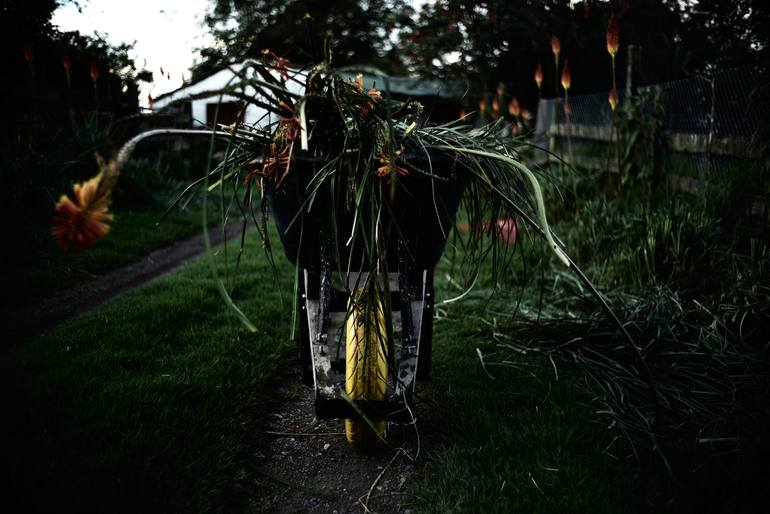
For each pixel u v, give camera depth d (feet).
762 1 16.55
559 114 24.08
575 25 27.58
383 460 7.15
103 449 6.41
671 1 24.35
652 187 15.29
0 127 19.75
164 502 5.65
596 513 5.70
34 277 13.60
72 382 7.88
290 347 10.05
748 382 7.97
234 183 7.66
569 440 7.06
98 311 11.08
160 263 16.60
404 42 35.04
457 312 12.40
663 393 8.03
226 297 4.54
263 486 6.57
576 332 10.32
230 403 7.86
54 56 28.02
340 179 6.74
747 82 13.24
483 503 6.01
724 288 10.56
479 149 7.74
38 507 5.38
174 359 8.98
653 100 15.51
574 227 14.78
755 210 12.01
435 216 7.39
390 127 5.57
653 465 6.58
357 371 6.59
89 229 3.75
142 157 29.81
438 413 8.18
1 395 7.38
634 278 12.20
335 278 12.45
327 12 45.39
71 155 19.89
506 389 8.73
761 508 5.68
